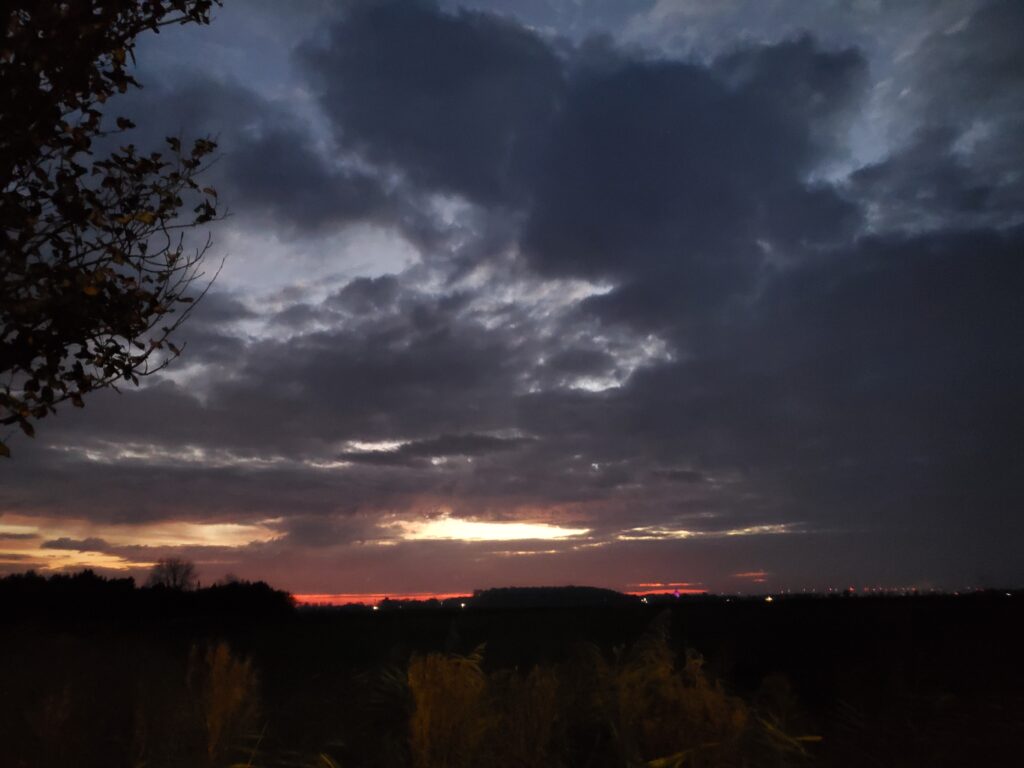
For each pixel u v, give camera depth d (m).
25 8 6.07
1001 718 8.64
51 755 7.95
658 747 6.77
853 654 14.91
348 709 9.05
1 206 5.92
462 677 7.16
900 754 7.73
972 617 21.38
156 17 6.93
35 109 6.22
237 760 7.73
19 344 6.26
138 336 6.79
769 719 7.54
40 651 15.21
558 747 7.00
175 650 19.44
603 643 19.25
